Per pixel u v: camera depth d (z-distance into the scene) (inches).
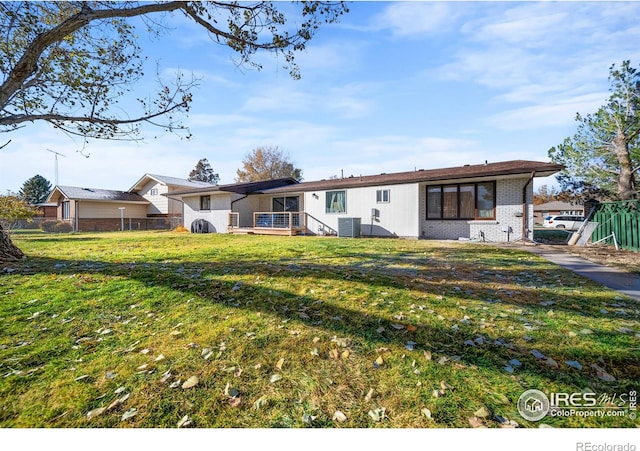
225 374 88.8
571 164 577.3
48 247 387.2
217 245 405.4
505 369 88.3
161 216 1118.4
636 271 211.0
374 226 566.3
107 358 98.5
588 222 425.1
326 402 76.9
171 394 80.4
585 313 129.1
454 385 81.7
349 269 213.6
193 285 169.3
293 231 628.1
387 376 86.4
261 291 159.5
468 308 135.8
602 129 537.6
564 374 85.5
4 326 121.7
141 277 185.6
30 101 288.4
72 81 281.3
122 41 296.4
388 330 114.6
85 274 193.2
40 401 78.3
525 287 169.5
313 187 642.2
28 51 219.3
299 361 95.0
